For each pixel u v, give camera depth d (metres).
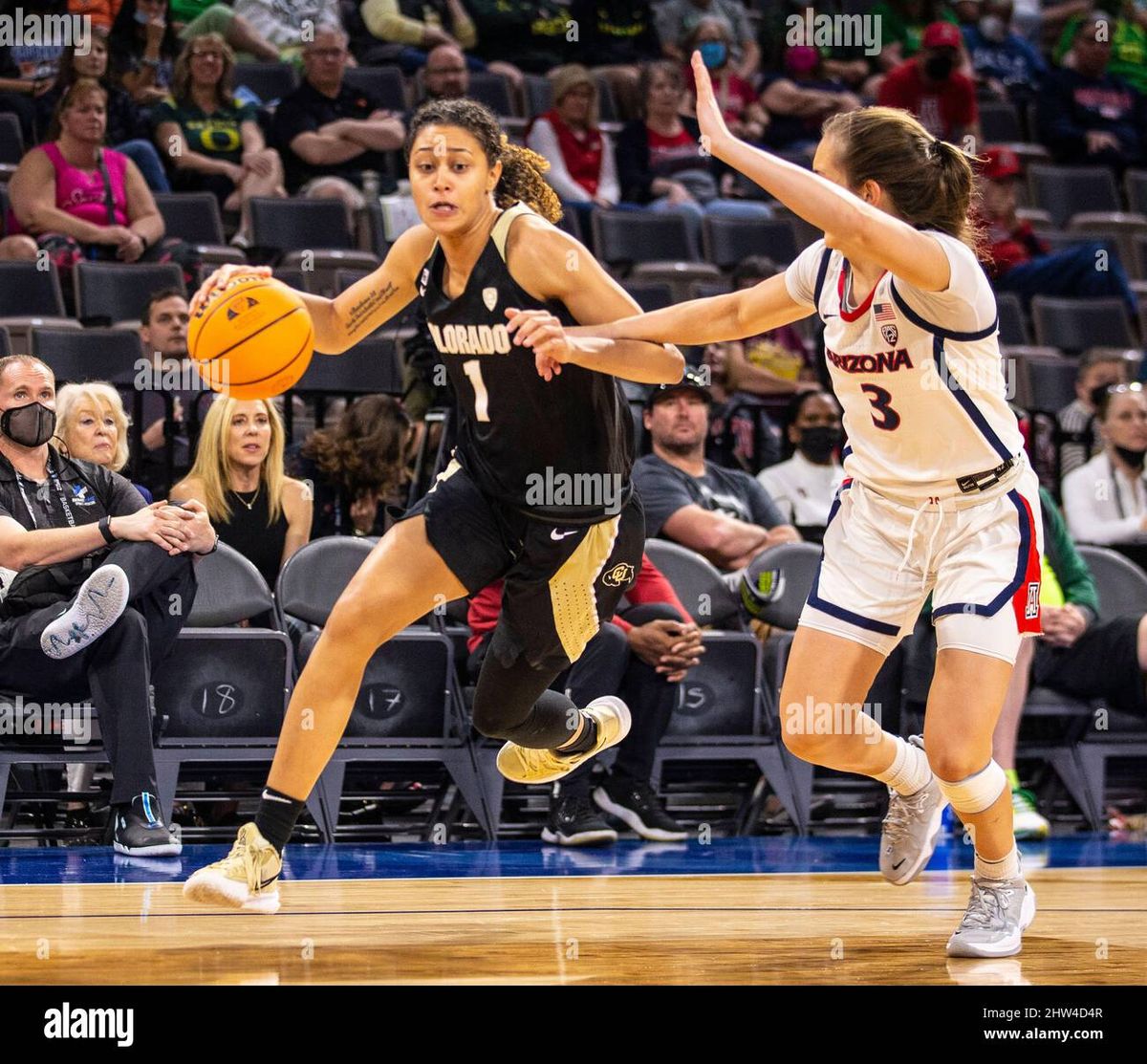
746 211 9.98
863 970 2.65
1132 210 11.56
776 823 6.37
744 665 6.00
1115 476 7.20
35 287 7.56
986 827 2.95
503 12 10.91
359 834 5.91
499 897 3.88
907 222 2.99
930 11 12.06
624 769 5.69
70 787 5.78
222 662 5.46
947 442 3.00
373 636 3.14
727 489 6.52
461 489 3.25
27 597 5.09
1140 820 6.68
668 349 3.08
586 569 3.34
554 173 9.59
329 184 9.10
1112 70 12.26
